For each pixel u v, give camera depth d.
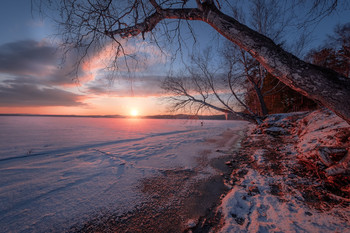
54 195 3.98
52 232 2.70
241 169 5.12
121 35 2.42
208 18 1.87
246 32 1.68
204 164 6.37
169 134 18.67
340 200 2.60
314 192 2.99
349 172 2.69
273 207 2.74
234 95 12.86
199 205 3.39
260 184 3.73
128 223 2.91
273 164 4.94
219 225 2.65
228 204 3.09
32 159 7.74
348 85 1.30
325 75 1.38
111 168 6.09
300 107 17.05
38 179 5.04
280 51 1.56
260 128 11.42
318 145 4.13
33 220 3.02
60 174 5.48
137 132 21.50
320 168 3.52
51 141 13.48
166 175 5.27
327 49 11.84
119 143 12.40
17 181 4.90
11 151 9.58
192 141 12.59
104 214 3.19
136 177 5.14
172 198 3.75
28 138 15.38
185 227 2.74
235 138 13.62
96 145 11.59
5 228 2.80
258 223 2.39
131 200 3.70
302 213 2.42
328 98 1.34
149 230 2.71
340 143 3.43
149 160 7.19
